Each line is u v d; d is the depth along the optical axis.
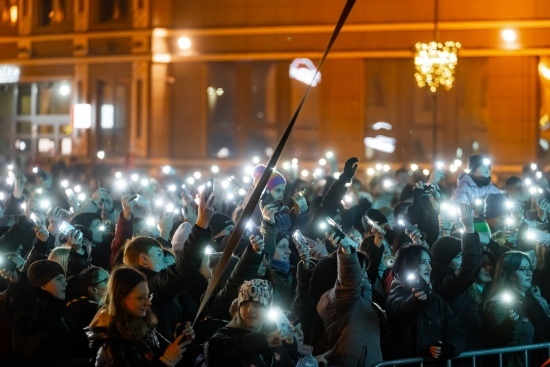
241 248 8.90
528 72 27.91
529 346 8.47
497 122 28.09
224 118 30.53
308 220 11.31
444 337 8.12
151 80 30.84
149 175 30.69
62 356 7.27
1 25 33.09
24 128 33.19
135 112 30.97
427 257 8.19
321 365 7.79
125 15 31.33
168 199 13.94
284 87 29.83
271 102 30.03
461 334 8.16
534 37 27.75
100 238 10.62
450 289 8.46
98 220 10.61
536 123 27.92
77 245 8.39
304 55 29.44
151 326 6.54
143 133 30.86
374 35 28.81
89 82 31.67
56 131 32.62
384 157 28.97
